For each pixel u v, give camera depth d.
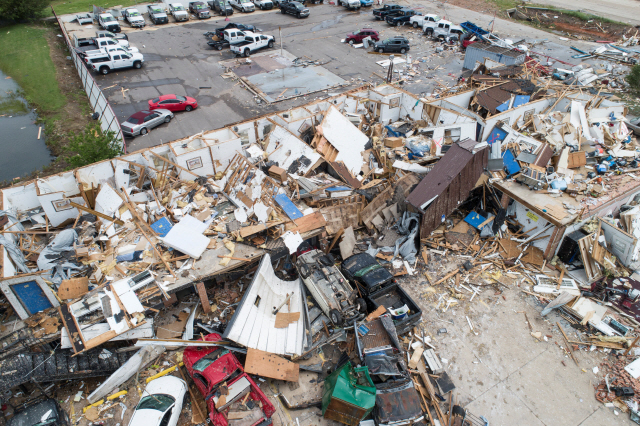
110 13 47.34
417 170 19.33
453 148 17.91
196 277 13.82
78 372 11.99
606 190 18.03
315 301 15.05
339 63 36.78
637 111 26.58
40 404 11.55
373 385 11.38
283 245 15.21
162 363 13.34
